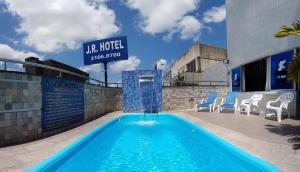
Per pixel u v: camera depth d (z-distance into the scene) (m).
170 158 5.65
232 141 5.57
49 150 5.19
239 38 13.48
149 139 7.87
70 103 8.57
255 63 11.97
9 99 5.59
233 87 14.78
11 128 5.65
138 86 15.07
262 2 10.85
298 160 3.99
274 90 10.12
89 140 6.93
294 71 6.00
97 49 17.22
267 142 5.26
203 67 26.03
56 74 9.92
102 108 13.23
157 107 15.00
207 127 7.77
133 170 4.86
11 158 4.57
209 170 4.77
